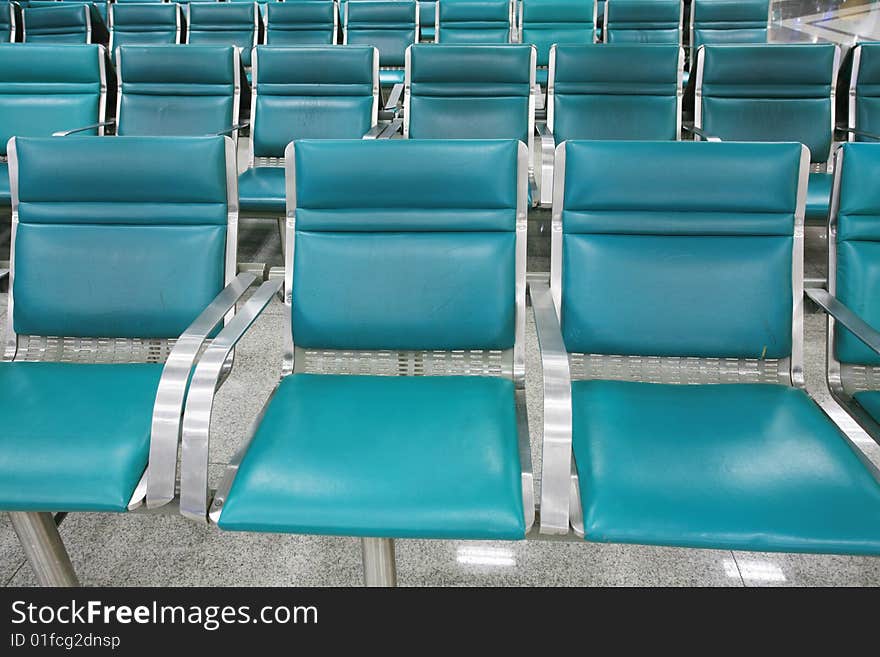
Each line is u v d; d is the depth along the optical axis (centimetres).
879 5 601
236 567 142
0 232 327
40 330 146
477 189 137
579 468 107
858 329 118
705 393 128
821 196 234
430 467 105
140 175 142
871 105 277
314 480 103
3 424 114
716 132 285
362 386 130
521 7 439
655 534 95
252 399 201
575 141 136
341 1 470
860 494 100
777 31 650
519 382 140
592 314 136
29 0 525
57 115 284
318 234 139
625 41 450
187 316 144
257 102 286
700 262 135
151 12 439
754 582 138
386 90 436
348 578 140
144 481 107
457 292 137
